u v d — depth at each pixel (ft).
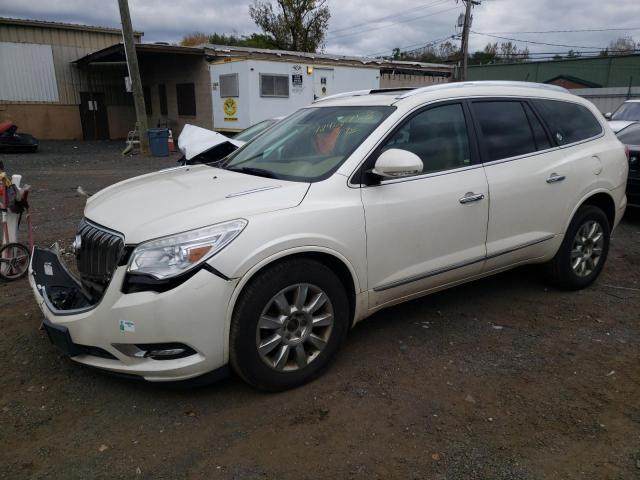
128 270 9.32
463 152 12.97
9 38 73.26
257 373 10.12
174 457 8.82
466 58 99.91
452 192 12.40
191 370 9.52
